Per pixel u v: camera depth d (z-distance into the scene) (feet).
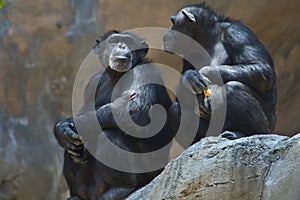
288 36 73.00
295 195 32.99
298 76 73.51
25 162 71.51
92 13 72.54
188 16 45.01
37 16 72.95
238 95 42.04
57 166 72.08
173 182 35.19
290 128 74.08
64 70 72.69
